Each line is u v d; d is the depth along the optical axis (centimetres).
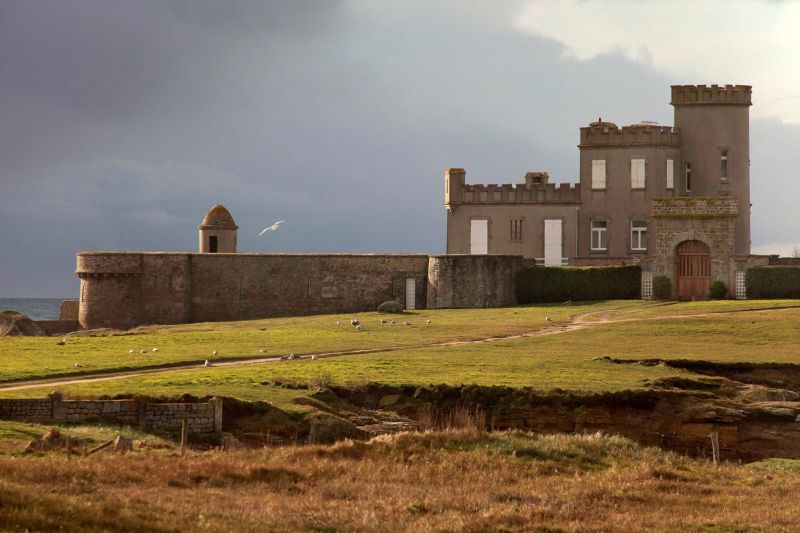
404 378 9481
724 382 9894
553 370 10081
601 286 16200
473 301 16300
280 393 8669
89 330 15588
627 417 9012
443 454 6956
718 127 17838
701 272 15500
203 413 7750
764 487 6562
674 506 5969
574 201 17912
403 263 16712
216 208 18650
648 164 17712
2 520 4281
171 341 12469
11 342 12369
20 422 7369
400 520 5297
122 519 4572
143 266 16738
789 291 15162
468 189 18188
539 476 6625
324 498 5681
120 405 7712
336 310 16738
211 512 5006
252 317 16750
